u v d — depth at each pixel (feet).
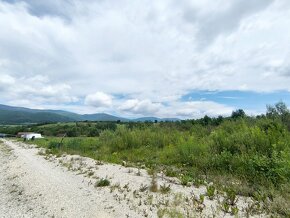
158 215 21.01
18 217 22.36
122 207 23.36
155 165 43.27
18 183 34.01
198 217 20.40
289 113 55.31
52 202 25.45
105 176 36.09
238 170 33.81
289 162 29.27
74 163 49.01
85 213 22.40
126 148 64.44
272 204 22.31
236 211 20.88
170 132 72.23
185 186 29.94
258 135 40.81
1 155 72.33
